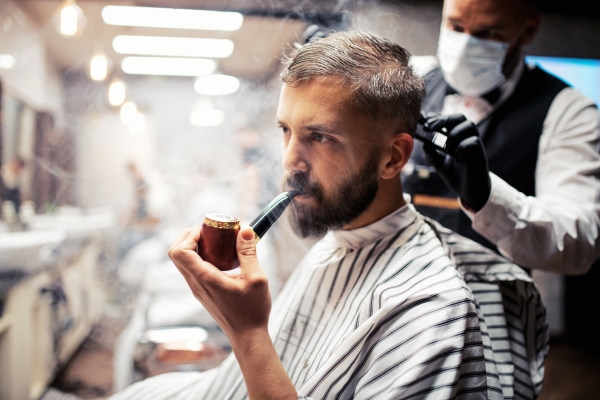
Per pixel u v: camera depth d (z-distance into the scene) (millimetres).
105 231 2953
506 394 636
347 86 530
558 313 2812
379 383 499
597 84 2420
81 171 3891
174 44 3418
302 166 564
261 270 460
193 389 777
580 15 2383
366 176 581
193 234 499
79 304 2652
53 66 3607
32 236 2004
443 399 459
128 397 812
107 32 3213
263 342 455
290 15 2330
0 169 2498
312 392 534
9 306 1706
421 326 507
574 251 824
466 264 716
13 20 2721
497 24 927
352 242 680
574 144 918
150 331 1708
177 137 4031
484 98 1065
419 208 1120
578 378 2320
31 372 1934
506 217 751
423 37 1925
